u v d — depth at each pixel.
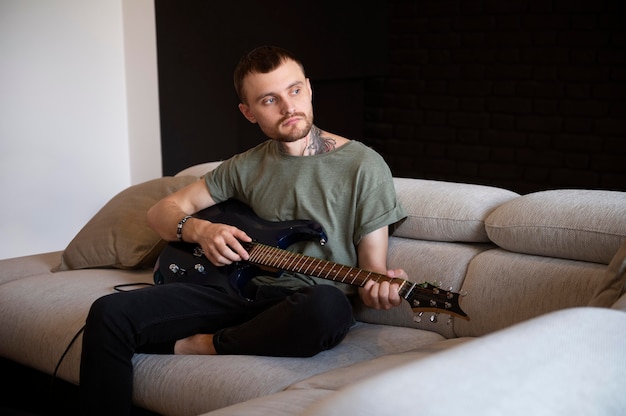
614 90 4.78
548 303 1.96
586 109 4.88
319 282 2.17
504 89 5.14
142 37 4.11
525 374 1.06
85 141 4.11
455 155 5.38
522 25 5.04
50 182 4.01
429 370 1.05
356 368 1.79
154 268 2.47
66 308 2.33
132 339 2.00
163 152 4.15
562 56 4.93
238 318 2.13
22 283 2.56
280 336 1.92
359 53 5.33
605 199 2.02
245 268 2.21
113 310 1.99
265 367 1.86
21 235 3.96
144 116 4.18
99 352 1.99
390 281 1.92
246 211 2.33
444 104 5.39
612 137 4.82
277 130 2.17
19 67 3.83
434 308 1.83
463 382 1.02
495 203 2.26
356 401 0.99
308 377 1.83
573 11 4.86
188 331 2.08
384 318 2.24
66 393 2.31
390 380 1.03
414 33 5.46
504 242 2.11
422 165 5.53
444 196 2.30
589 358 1.14
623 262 1.68
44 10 3.88
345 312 1.96
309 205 2.22
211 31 4.32
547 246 2.03
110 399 1.99
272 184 2.29
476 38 5.21
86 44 4.04
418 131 5.52
